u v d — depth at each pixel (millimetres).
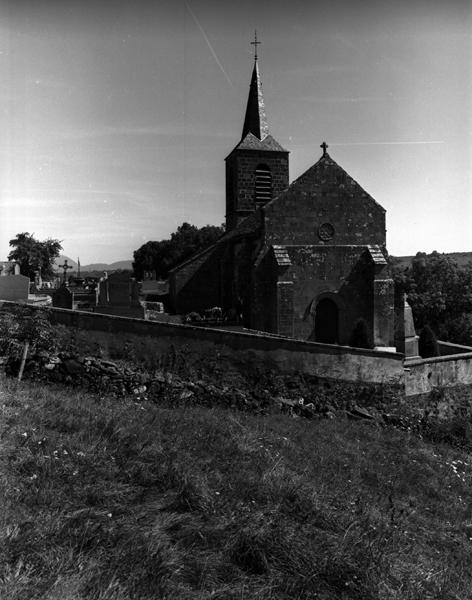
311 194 25938
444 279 47906
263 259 25500
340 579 5629
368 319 26312
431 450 14211
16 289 29391
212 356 13906
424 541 7773
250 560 5664
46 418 8570
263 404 14047
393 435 14617
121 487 6691
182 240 80562
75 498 6188
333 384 15312
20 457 6828
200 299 35344
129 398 12320
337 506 7715
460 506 10258
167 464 7520
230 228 38344
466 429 16594
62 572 4746
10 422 8016
